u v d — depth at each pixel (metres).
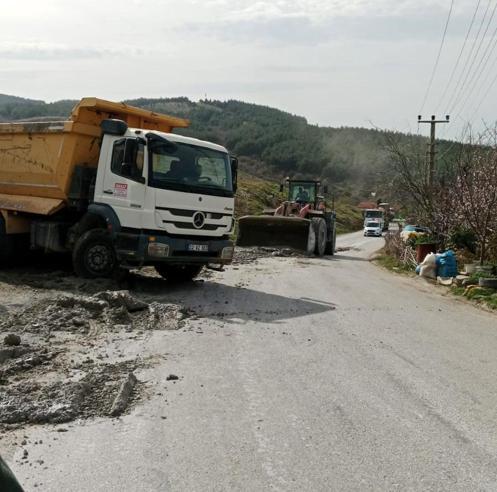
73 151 11.08
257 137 146.00
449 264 14.80
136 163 9.99
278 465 3.88
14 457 3.95
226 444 4.20
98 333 7.32
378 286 13.31
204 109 199.88
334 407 5.00
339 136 136.50
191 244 10.45
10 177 12.19
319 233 22.70
